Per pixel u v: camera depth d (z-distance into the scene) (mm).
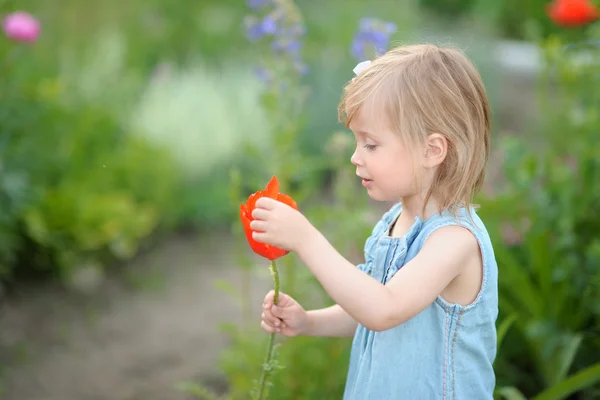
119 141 4758
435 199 1390
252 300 3709
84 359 3180
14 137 3777
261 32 2801
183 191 4770
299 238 1232
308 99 5340
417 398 1401
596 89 3148
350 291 1226
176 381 3027
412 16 6859
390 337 1420
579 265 2436
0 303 3570
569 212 2508
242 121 4969
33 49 4445
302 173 2963
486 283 1378
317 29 6305
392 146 1314
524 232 2570
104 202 4066
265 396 1520
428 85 1315
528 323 2422
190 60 5848
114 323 3492
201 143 4848
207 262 4180
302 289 2523
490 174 3143
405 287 1276
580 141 2943
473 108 1367
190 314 3594
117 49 5074
